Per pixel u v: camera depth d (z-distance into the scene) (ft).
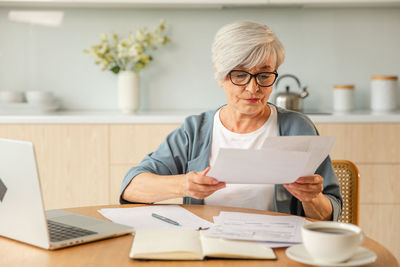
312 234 2.57
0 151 3.04
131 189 4.30
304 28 9.80
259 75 4.25
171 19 9.80
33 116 8.32
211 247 2.89
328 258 2.55
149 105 9.95
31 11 9.72
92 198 8.47
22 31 9.77
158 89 9.93
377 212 8.45
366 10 9.77
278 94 8.96
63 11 9.75
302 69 9.89
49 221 3.56
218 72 4.37
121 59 9.67
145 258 2.81
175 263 2.77
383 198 8.45
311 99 9.93
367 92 9.95
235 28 4.22
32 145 2.83
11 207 3.12
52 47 9.82
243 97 4.32
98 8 9.75
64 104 9.94
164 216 3.79
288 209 4.46
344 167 4.89
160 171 4.70
